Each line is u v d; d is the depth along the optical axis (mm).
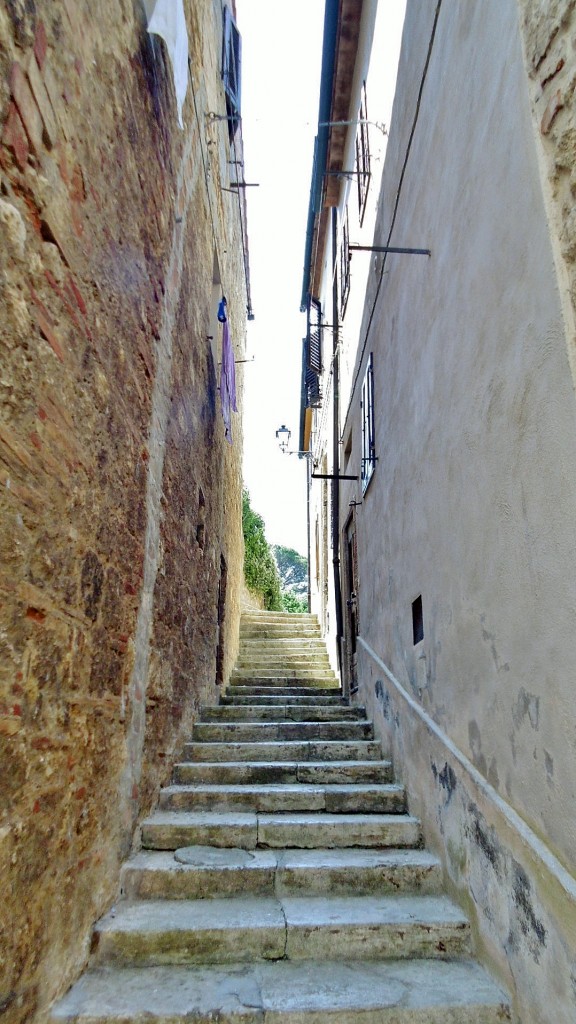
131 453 2699
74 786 2016
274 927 2328
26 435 1609
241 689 6711
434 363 3039
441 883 2752
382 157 4871
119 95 2443
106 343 2316
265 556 17625
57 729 1857
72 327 1942
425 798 3070
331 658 8383
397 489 3953
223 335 6508
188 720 4324
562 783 1637
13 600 1543
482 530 2289
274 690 6684
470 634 2430
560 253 1681
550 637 1713
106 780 2391
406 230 3779
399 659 3824
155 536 3191
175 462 3756
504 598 2064
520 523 1933
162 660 3418
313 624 11195
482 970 2207
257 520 17812
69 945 1978
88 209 2082
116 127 2406
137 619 2844
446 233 2846
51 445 1781
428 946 2340
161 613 3377
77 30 1950
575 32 1610
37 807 1701
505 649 2055
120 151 2467
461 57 2623
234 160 7414
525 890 1840
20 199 1565
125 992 1990
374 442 4906
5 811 1506
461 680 2543
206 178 5062
